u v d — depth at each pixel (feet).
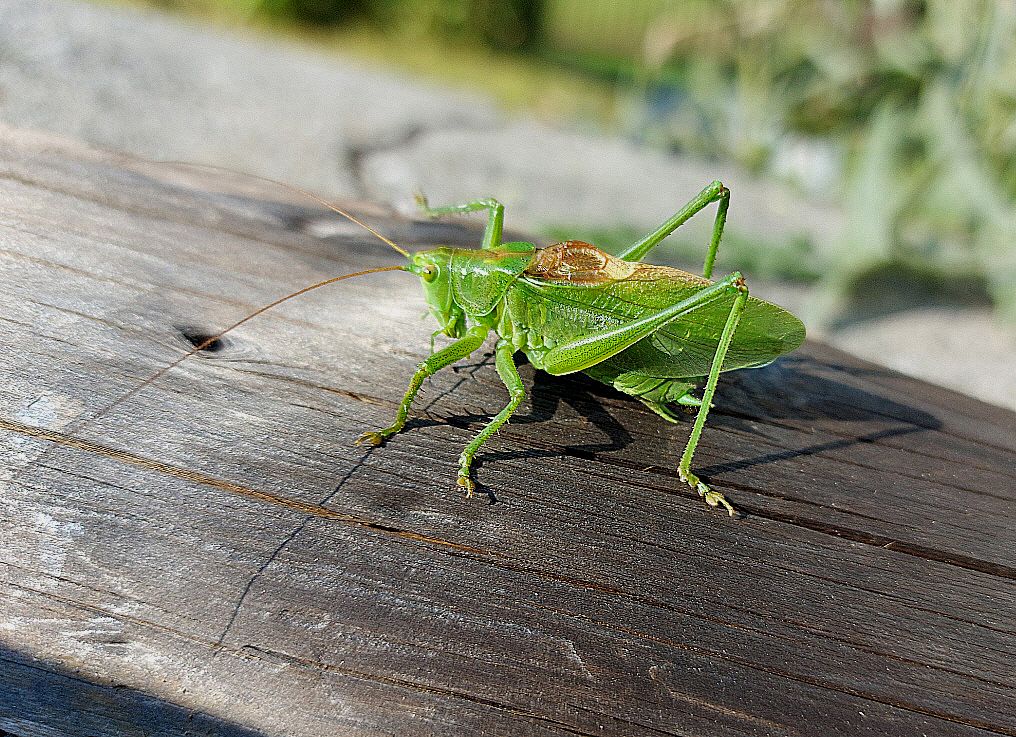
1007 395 0.57
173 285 0.26
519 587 0.20
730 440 0.25
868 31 0.89
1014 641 0.21
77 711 0.18
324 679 0.18
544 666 0.19
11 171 0.29
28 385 0.22
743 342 0.27
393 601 0.19
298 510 0.21
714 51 1.02
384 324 0.28
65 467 0.20
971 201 0.74
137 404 0.22
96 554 0.19
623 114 1.20
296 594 0.19
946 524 0.23
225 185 0.33
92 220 0.28
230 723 0.17
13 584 0.18
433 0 1.63
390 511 0.21
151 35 0.95
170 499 0.20
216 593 0.19
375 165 0.76
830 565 0.22
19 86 0.66
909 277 0.74
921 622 0.21
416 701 0.18
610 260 0.27
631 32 2.06
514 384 0.25
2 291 0.24
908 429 0.27
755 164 1.00
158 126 0.68
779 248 0.73
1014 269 0.69
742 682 0.19
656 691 0.19
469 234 0.36
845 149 0.91
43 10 0.89
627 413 0.26
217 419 0.22
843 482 0.24
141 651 0.18
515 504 0.22
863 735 0.18
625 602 0.20
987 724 0.19
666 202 0.82
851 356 0.32
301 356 0.25
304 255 0.30
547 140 1.00
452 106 1.05
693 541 0.22
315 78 1.00
